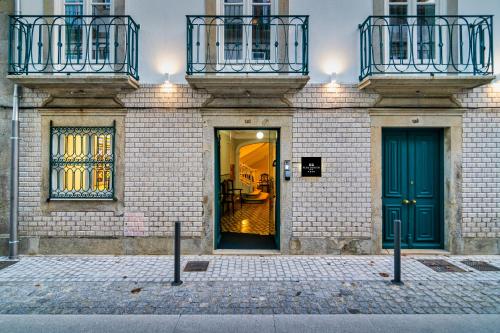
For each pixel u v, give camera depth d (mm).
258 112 5605
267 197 12641
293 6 5711
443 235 5840
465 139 5609
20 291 4078
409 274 4664
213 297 3910
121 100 5637
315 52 5688
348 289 4145
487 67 5312
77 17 5270
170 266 5023
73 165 5703
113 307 3652
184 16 5727
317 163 5613
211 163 5656
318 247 5605
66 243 5594
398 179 5914
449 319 3381
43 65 5664
